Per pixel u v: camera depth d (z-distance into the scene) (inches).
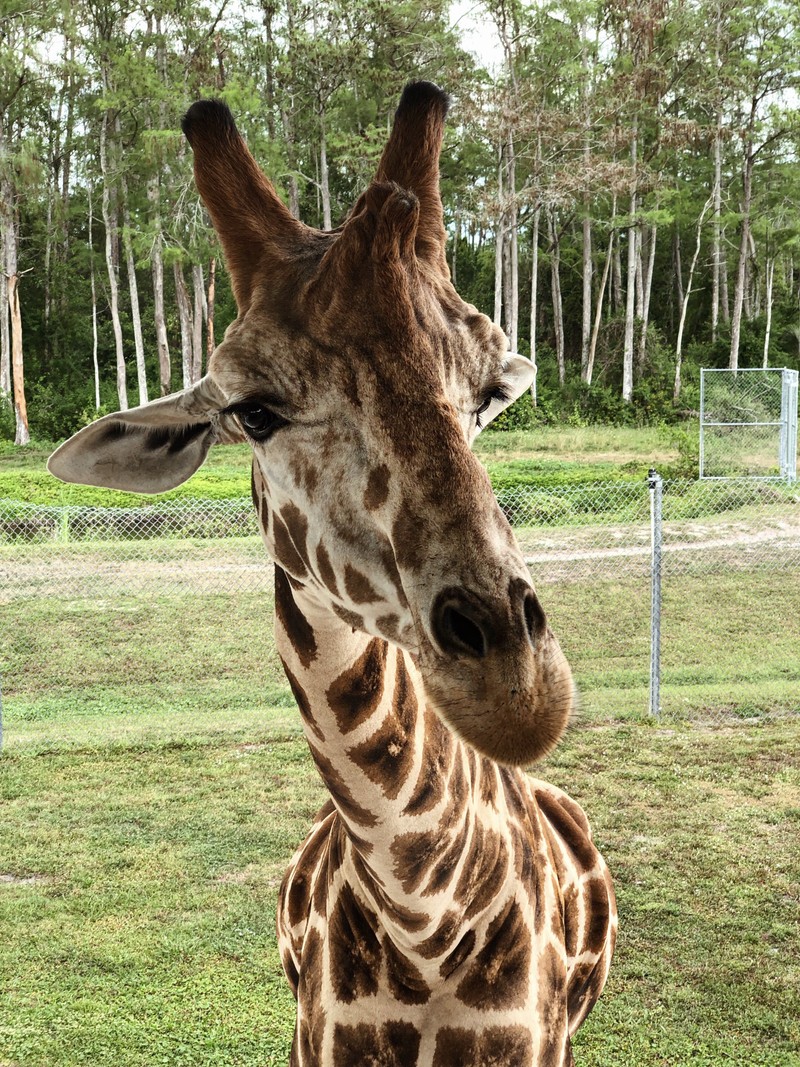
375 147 1708.9
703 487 783.7
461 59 1748.3
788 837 245.8
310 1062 84.7
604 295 2500.0
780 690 356.8
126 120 1894.7
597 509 730.2
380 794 71.4
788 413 815.7
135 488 88.0
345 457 57.9
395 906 75.1
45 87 1882.4
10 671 411.5
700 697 349.7
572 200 1761.8
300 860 104.5
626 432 1422.2
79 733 335.3
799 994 182.7
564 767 291.7
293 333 59.3
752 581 526.6
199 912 221.6
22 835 261.3
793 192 2014.0
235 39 1899.6
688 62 1888.5
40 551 597.0
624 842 244.2
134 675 405.1
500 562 52.1
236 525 668.1
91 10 1722.4
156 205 1667.1
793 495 735.1
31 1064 169.2
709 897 217.9
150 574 550.3
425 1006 80.0
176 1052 172.2
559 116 1745.8
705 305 2474.2
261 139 1633.9
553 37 1800.0
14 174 1675.7
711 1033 172.4
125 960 202.1
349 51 1753.2
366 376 56.9
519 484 860.0
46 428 1729.8
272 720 345.4
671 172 2348.7
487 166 2111.2
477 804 80.0
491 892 80.4
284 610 70.6
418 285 58.9
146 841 257.0
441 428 55.1
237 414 63.1
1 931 214.8
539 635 51.3
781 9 1839.3
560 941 89.7
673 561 570.3
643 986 186.4
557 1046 83.6
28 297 2335.1
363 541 58.4
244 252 64.7
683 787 275.9
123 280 2443.4
